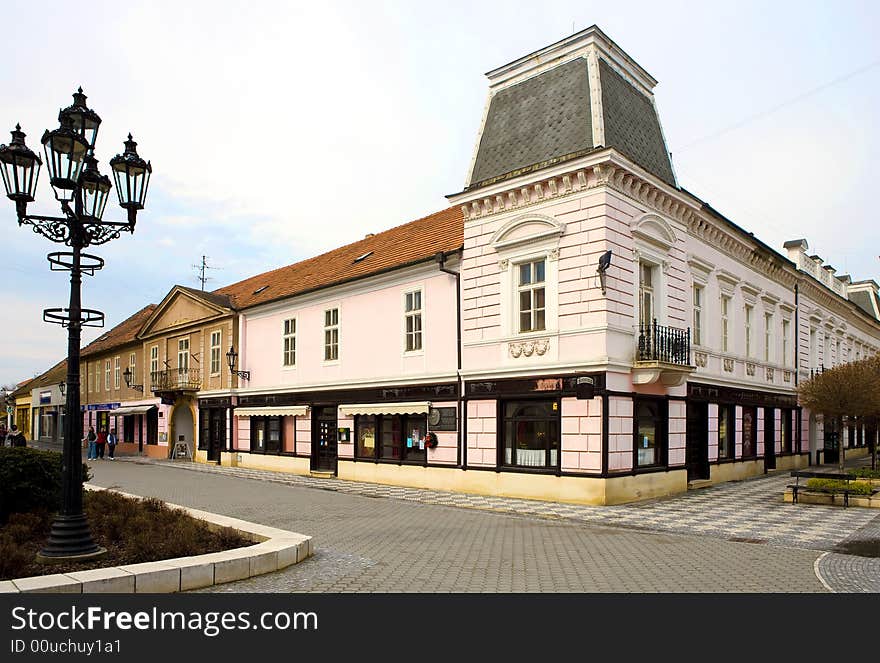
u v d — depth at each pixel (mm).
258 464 26953
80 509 8469
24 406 64562
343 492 18266
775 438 25359
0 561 7441
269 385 26656
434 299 19562
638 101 18734
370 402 21391
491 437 17281
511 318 17125
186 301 32750
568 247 16031
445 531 11758
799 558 9461
